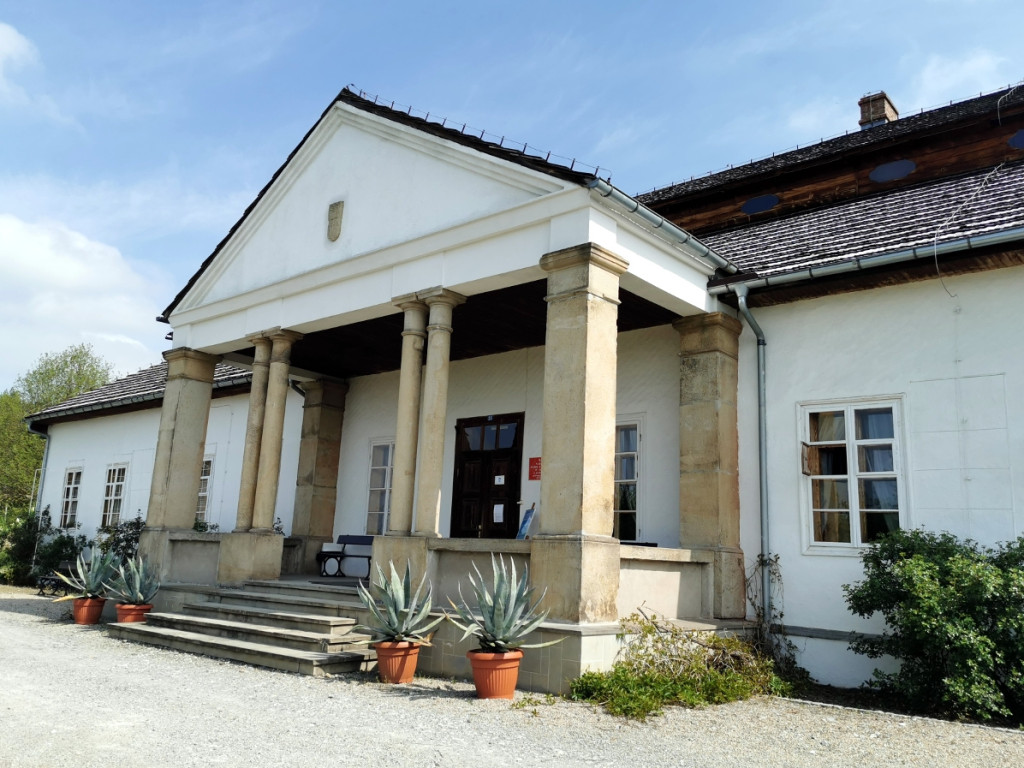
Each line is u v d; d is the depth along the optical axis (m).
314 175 11.97
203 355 13.48
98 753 5.04
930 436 9.08
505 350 13.43
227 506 17.27
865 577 9.16
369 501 14.88
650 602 8.84
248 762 4.96
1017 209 8.93
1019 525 8.41
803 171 14.04
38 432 23.02
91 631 11.46
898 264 9.11
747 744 6.08
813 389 9.96
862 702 8.29
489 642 7.43
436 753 5.35
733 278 10.16
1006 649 7.29
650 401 11.32
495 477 13.26
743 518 10.20
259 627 9.57
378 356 14.12
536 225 8.95
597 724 6.43
